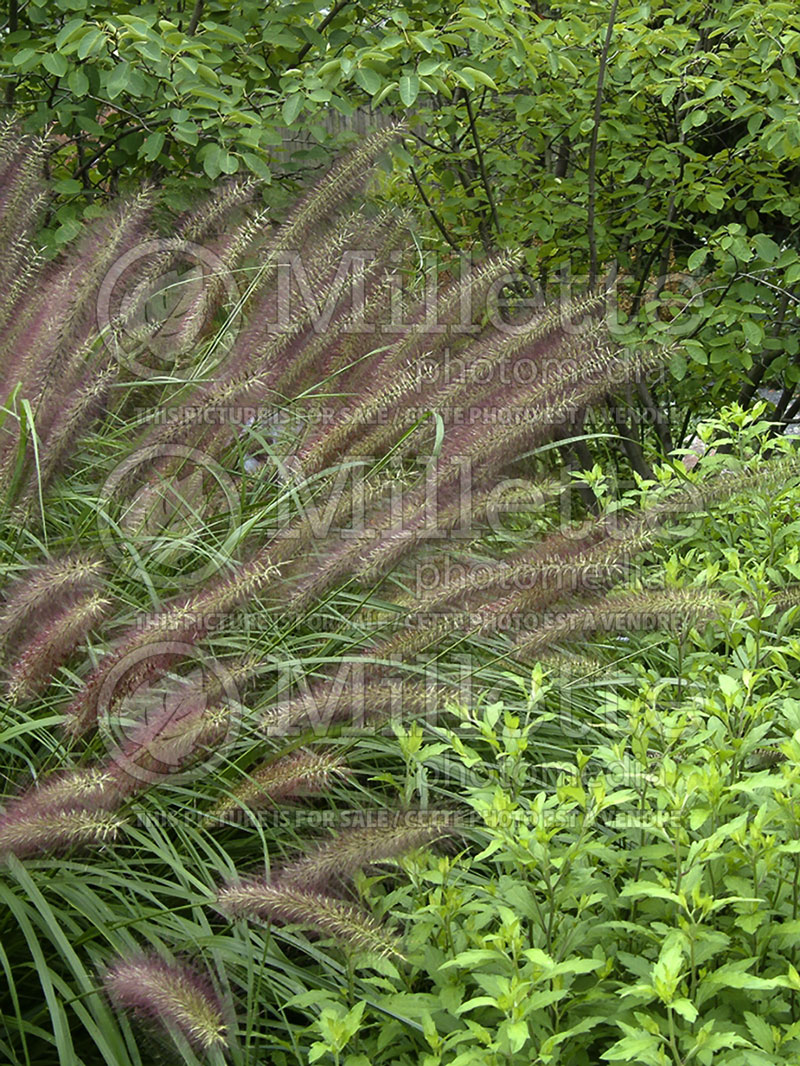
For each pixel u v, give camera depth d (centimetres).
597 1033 191
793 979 164
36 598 195
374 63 456
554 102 552
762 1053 164
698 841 183
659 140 566
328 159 531
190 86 443
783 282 531
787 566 303
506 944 178
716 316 510
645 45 495
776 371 572
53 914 200
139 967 174
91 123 479
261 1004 210
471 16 447
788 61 479
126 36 419
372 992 204
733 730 223
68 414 256
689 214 634
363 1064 175
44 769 229
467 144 594
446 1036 183
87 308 268
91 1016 203
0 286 308
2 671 204
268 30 488
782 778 190
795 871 194
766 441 369
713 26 518
